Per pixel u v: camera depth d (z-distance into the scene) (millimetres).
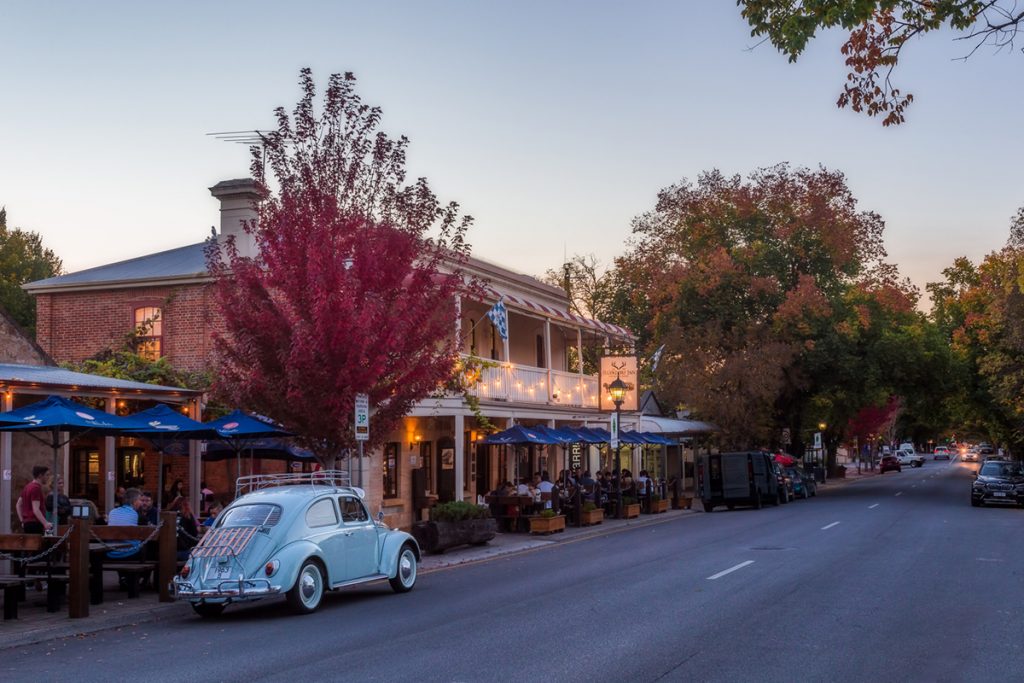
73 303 28281
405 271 18406
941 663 9836
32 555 14711
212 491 26047
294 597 13703
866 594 14625
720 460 40781
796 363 53375
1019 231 41469
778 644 10820
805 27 11414
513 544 25359
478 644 11031
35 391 18266
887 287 54281
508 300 30078
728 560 19531
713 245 56406
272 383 18047
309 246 17375
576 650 10570
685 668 9609
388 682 9148
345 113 18766
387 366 18359
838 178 54406
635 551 22422
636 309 60656
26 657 11047
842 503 41969
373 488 24922
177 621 13711
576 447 41906
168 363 25891
